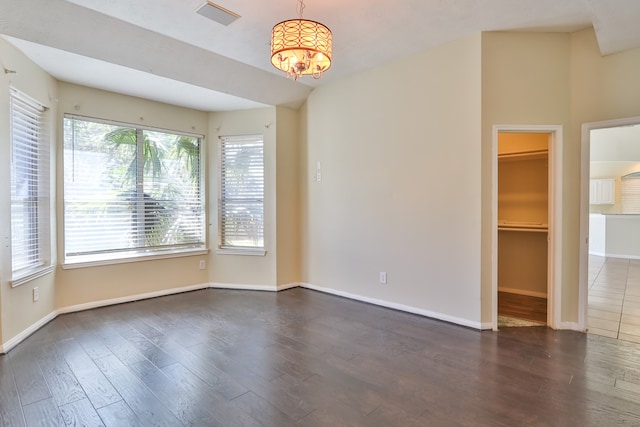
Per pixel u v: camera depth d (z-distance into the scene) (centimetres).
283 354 273
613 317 362
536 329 326
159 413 196
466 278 331
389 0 260
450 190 340
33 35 275
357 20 289
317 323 344
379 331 322
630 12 240
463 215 332
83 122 382
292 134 480
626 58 295
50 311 350
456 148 334
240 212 483
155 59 332
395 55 363
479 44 315
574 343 293
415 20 291
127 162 418
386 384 228
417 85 360
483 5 269
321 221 460
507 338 304
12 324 286
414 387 224
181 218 466
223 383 229
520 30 312
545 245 437
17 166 306
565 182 322
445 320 346
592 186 959
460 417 192
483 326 323
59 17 268
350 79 420
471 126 324
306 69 241
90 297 387
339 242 439
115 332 319
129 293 416
